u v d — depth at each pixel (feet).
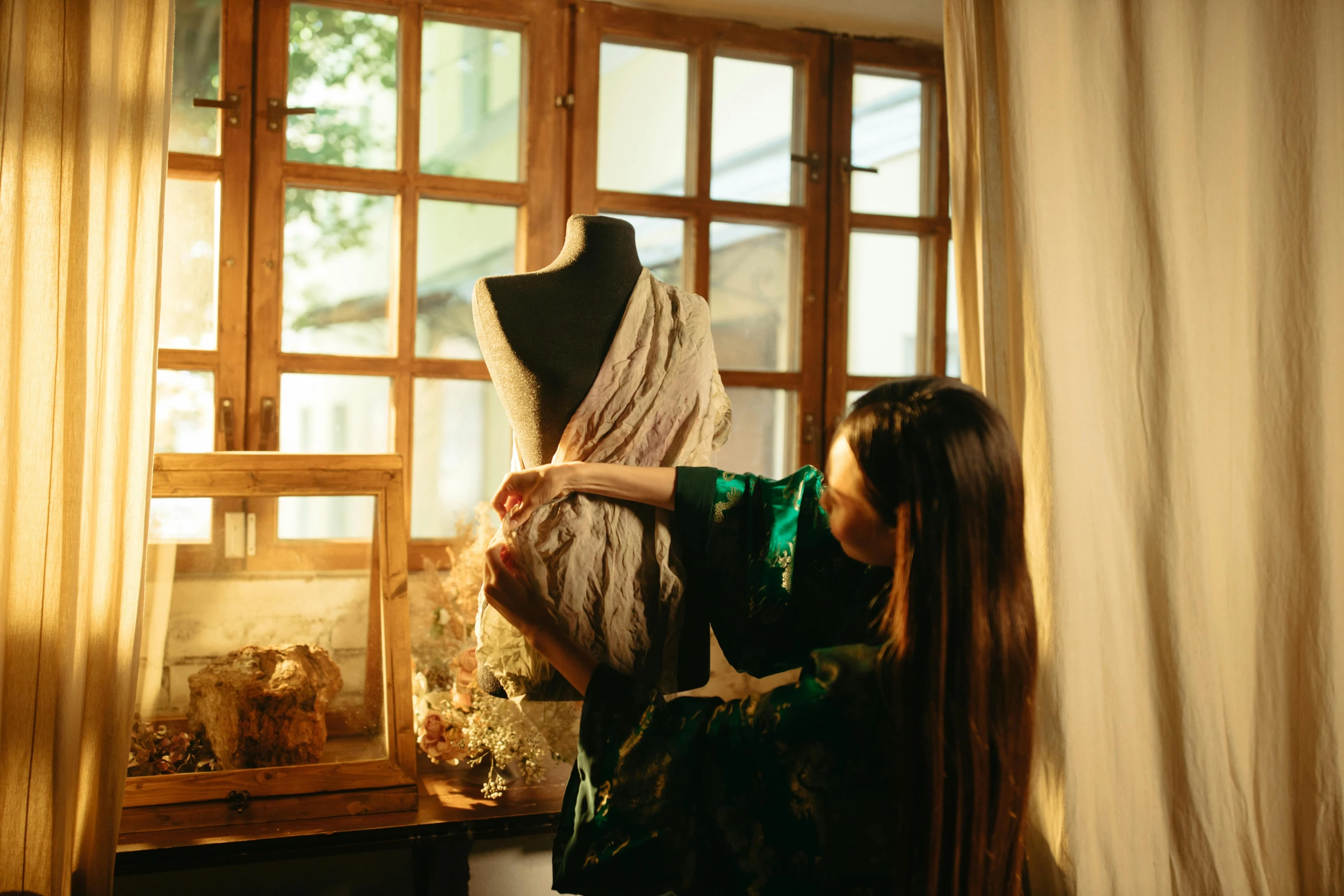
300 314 6.35
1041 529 4.58
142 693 4.81
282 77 6.08
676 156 7.20
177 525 4.94
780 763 3.19
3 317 3.74
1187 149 4.84
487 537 6.00
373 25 6.39
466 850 5.08
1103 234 4.73
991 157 4.77
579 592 3.91
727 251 7.27
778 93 7.33
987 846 3.13
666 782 3.31
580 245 4.49
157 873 4.79
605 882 3.35
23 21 3.76
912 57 7.50
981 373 4.91
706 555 4.16
